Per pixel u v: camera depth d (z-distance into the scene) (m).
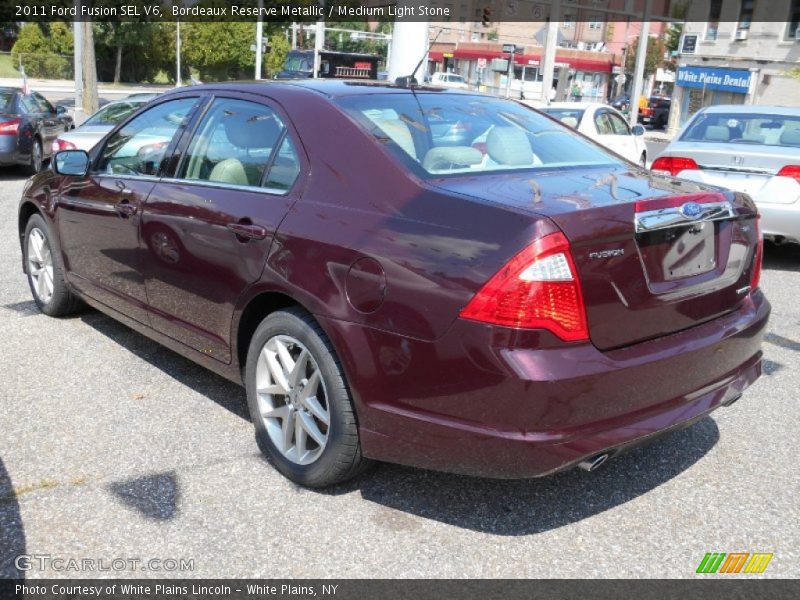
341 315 3.04
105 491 3.31
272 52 63.66
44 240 5.43
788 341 5.68
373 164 3.22
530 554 2.97
